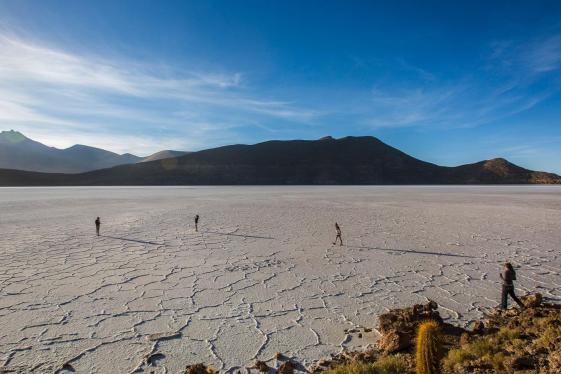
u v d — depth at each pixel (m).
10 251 17.45
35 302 10.38
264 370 6.80
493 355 6.48
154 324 8.90
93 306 10.08
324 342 7.98
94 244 19.30
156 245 19.00
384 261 15.41
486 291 11.42
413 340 7.32
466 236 21.81
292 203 49.53
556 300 10.54
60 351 7.55
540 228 25.34
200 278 12.84
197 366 6.45
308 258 15.94
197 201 53.72
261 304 10.29
